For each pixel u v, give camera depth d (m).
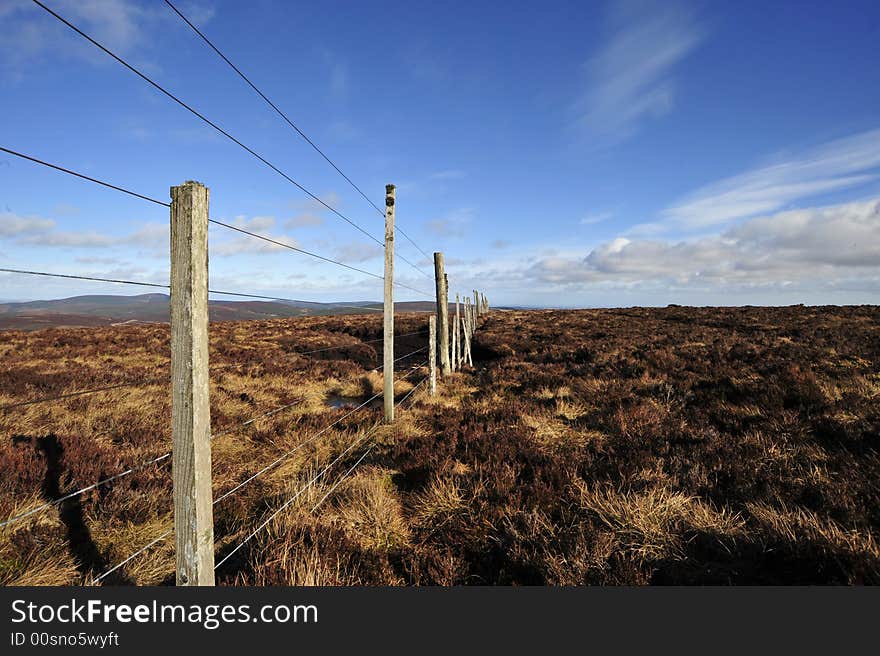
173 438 2.43
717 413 6.85
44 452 5.23
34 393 8.72
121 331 22.09
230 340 20.56
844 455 4.88
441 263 11.98
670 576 3.25
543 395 8.93
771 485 4.28
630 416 6.82
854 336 14.51
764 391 7.45
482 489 4.56
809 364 9.46
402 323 30.38
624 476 4.62
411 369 14.70
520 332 22.61
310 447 6.38
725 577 3.21
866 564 2.98
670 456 5.27
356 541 3.80
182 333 2.36
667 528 3.74
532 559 3.42
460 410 8.06
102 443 5.99
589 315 31.17
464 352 15.87
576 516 4.02
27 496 4.12
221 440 6.68
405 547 3.82
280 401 9.52
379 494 4.46
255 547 3.65
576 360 13.45
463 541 3.78
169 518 4.16
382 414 7.82
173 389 2.40
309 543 3.66
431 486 4.55
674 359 11.34
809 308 27.77
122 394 8.69
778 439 5.50
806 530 3.39
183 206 2.33
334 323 31.17
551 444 6.14
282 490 4.85
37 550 3.42
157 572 3.42
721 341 14.77
